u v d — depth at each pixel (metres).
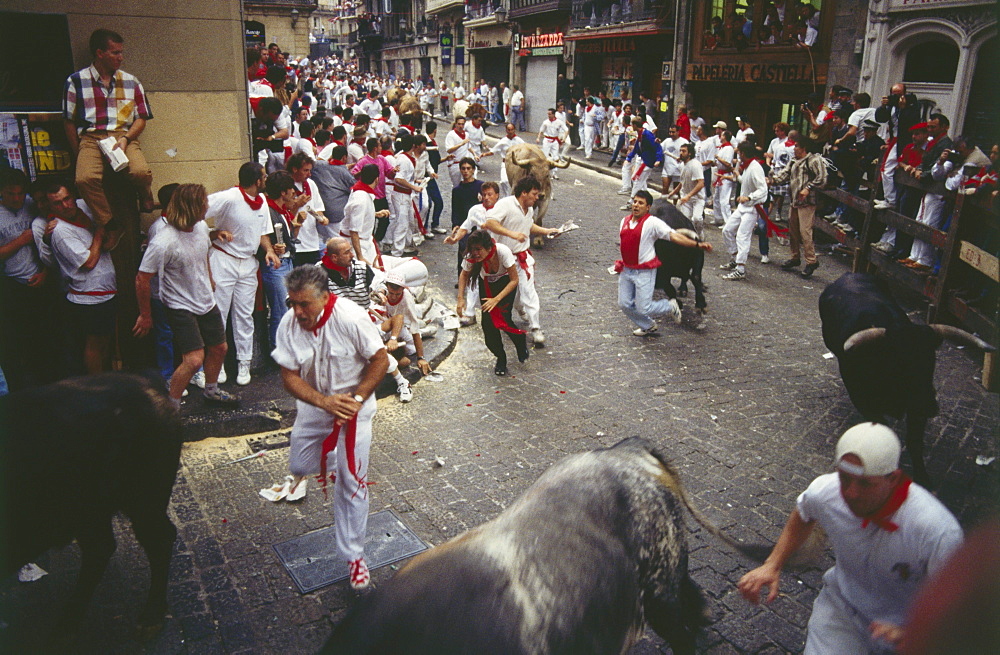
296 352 4.02
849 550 2.85
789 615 3.99
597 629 2.50
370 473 5.40
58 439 3.36
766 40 18.09
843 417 6.38
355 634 2.25
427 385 7.05
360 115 12.70
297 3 42.91
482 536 2.54
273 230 6.73
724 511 4.93
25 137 5.94
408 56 49.25
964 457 5.66
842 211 12.12
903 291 10.14
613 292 10.08
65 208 5.64
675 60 21.45
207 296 5.80
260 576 4.25
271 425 6.09
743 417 6.37
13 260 5.77
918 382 5.07
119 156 5.77
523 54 31.56
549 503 2.74
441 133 28.42
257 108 8.41
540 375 7.30
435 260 11.58
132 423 3.59
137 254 6.32
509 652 2.20
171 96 6.54
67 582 4.18
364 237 8.64
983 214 7.76
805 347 8.12
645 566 2.88
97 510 3.53
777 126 13.53
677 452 5.73
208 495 5.10
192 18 6.48
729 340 8.31
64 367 6.03
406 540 4.61
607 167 21.06
